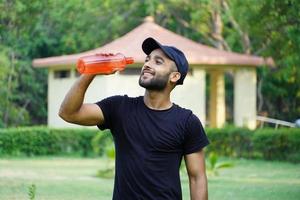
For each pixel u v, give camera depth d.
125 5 41.12
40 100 40.56
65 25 40.44
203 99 29.53
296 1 20.33
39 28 37.81
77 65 5.05
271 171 20.70
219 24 39.38
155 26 30.95
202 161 5.36
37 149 25.94
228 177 18.73
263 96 41.19
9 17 21.16
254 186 16.58
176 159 5.22
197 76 29.39
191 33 42.34
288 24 21.53
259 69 38.84
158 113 5.24
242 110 30.52
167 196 5.14
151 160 5.13
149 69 5.25
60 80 31.41
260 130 25.23
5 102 35.41
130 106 5.28
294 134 24.25
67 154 26.36
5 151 25.44
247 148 25.62
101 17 40.47
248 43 37.34
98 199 13.98
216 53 29.78
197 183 5.38
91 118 5.25
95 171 20.17
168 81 5.25
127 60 5.15
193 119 5.29
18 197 13.84
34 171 19.84
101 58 5.03
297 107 41.03
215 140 26.06
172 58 5.25
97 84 29.31
